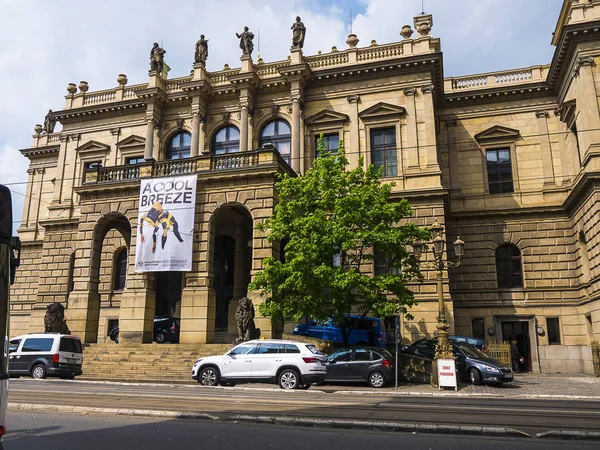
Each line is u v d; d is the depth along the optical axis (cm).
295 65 3716
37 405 1273
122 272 4047
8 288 720
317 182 2698
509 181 3762
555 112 3738
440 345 2172
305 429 1053
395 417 1188
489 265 3656
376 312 2497
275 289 2727
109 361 2755
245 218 3600
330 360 2208
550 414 1267
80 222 3334
